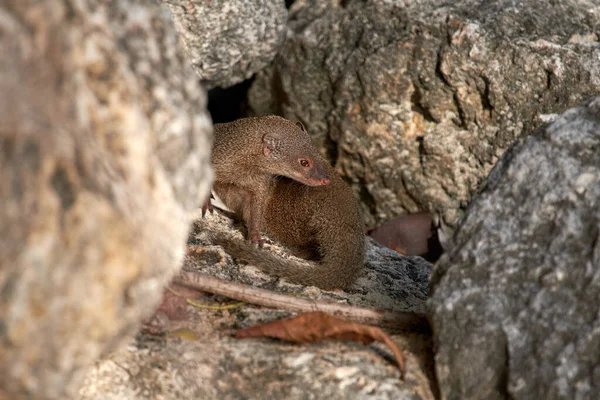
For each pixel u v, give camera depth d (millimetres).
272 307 6789
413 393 5820
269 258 8242
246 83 13641
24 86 3904
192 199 5199
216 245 8516
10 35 3910
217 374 5926
